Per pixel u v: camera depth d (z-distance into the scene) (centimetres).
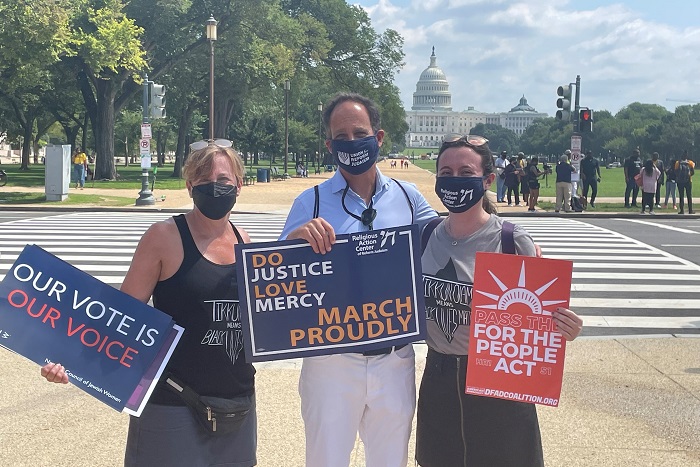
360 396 315
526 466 309
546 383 297
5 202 2444
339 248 303
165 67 4322
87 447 459
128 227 1792
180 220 304
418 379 605
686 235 1784
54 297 291
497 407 305
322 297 303
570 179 2403
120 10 3803
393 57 6228
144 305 291
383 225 325
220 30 4378
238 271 297
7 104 5412
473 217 320
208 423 296
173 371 296
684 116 13388
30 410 524
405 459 326
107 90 4194
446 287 313
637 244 1596
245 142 7731
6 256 1277
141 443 297
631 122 15512
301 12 6000
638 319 878
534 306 297
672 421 509
